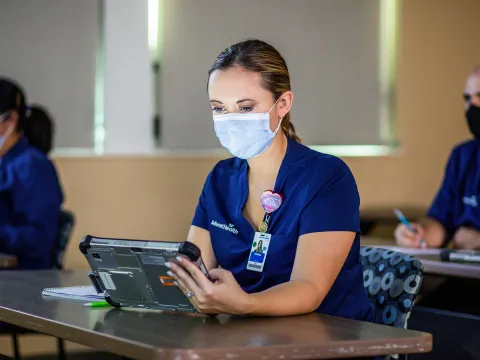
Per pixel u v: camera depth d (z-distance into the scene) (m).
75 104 5.28
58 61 5.25
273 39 5.64
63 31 5.26
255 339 1.64
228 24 5.55
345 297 2.13
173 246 1.83
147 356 1.56
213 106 2.19
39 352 5.22
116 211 5.34
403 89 5.93
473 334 2.95
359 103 5.85
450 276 2.84
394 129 5.94
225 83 2.14
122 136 5.37
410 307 2.22
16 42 5.18
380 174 5.88
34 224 3.74
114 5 5.34
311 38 5.72
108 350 1.68
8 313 2.03
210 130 5.52
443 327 3.04
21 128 3.85
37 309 2.02
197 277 1.83
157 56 5.42
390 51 5.92
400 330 1.75
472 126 3.81
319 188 2.10
